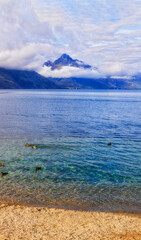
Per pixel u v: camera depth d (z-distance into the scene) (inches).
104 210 732.0
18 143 1624.0
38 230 600.1
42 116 3240.7
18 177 1005.8
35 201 786.8
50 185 924.0
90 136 1882.4
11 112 3718.0
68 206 755.4
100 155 1342.3
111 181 971.3
